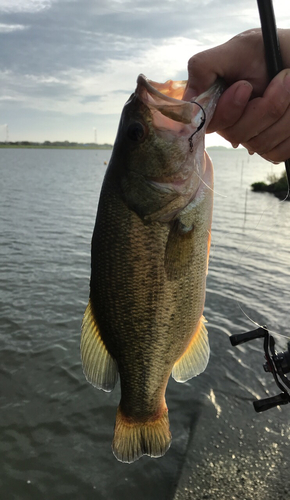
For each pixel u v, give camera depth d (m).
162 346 0.35
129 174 0.33
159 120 0.32
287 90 0.25
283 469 0.73
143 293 0.34
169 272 0.33
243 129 0.27
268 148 0.28
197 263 0.34
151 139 0.33
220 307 1.42
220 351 1.14
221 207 3.81
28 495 0.71
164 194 0.33
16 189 5.87
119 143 0.34
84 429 0.86
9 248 2.34
